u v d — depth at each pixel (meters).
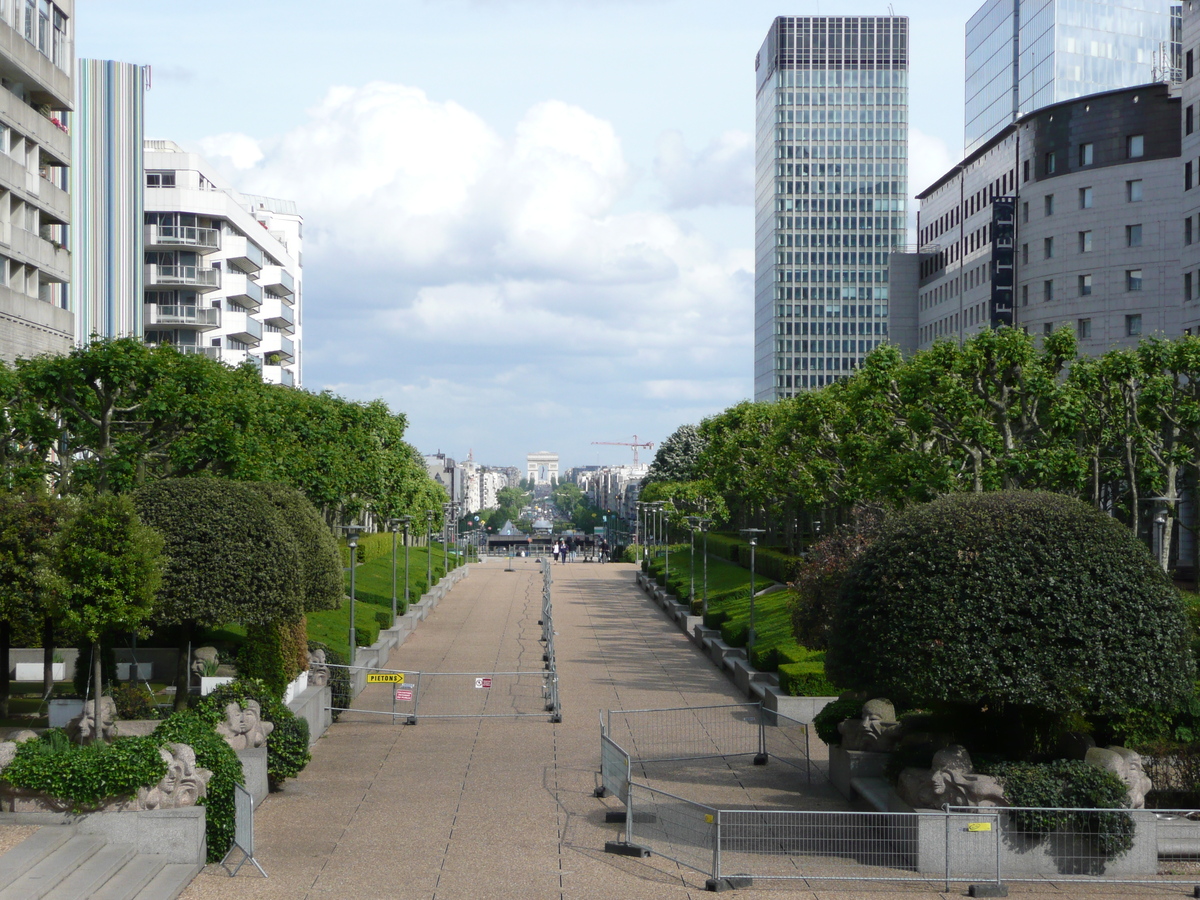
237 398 38.50
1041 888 18.00
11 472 37.09
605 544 155.75
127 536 21.48
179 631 32.16
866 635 20.06
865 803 22.41
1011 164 101.19
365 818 22.06
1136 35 118.62
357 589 58.31
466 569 100.69
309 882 17.97
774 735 28.84
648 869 18.84
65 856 17.14
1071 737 21.05
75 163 65.19
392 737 31.20
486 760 27.97
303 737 24.84
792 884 18.09
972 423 41.66
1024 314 96.75
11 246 48.50
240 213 95.81
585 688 39.75
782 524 96.31
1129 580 19.47
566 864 19.08
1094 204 90.25
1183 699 20.41
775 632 42.81
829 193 195.38
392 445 74.12
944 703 21.88
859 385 48.59
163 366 36.25
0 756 18.77
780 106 195.75
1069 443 44.28
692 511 103.12
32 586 25.03
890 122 195.25
